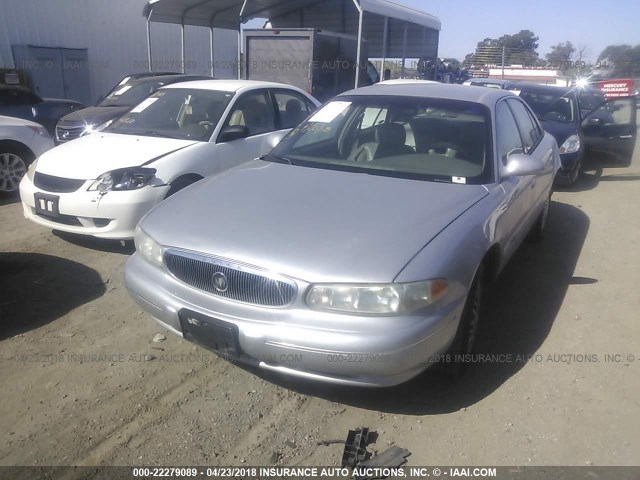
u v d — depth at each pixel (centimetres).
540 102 948
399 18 1258
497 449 272
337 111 435
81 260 486
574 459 266
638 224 650
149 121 593
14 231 565
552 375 333
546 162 488
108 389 310
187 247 288
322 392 314
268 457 264
